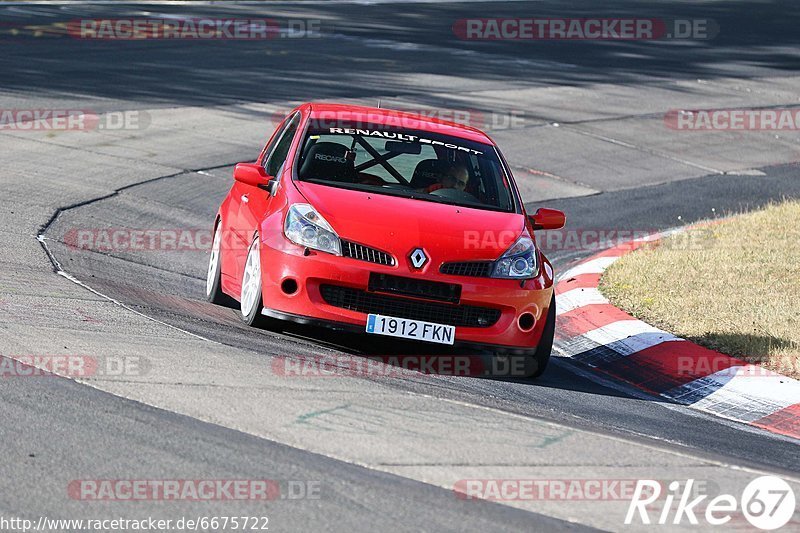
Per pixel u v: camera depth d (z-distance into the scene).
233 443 19.31
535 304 27.92
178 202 47.34
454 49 104.75
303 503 16.91
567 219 54.47
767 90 98.31
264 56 89.62
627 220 55.22
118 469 17.64
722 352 32.06
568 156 68.19
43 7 107.50
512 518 17.19
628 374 31.67
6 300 27.61
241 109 68.06
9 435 18.55
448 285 27.05
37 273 31.72
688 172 68.44
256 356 25.50
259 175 30.27
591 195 60.22
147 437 19.14
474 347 27.58
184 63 82.31
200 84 74.62
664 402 28.77
